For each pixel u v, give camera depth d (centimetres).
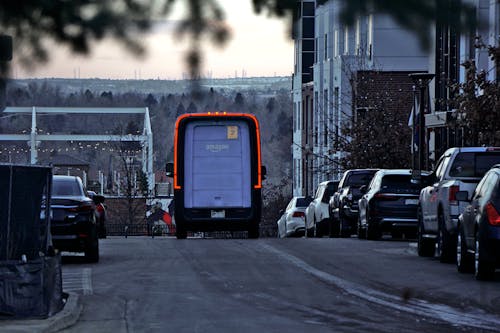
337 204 8575
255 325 2741
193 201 7456
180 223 7481
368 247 6147
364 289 3688
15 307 2752
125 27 953
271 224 16588
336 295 3491
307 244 6475
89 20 952
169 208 13825
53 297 2872
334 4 958
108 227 14100
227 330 2645
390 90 12062
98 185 18125
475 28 936
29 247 3083
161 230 13850
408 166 10412
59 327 2717
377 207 7088
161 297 3444
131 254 5572
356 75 12012
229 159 7450
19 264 2755
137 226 14125
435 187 5125
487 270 3978
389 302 3288
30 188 3073
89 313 3034
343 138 11219
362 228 7444
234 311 3059
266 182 19825
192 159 7456
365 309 3103
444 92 10044
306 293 3553
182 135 7438
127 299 3391
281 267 4628
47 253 3153
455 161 5028
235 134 7456
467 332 2597
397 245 6381
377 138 10544
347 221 8325
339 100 13350
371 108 10838
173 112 7688
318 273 4328
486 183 4159
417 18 935
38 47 973
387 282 3950
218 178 7450
